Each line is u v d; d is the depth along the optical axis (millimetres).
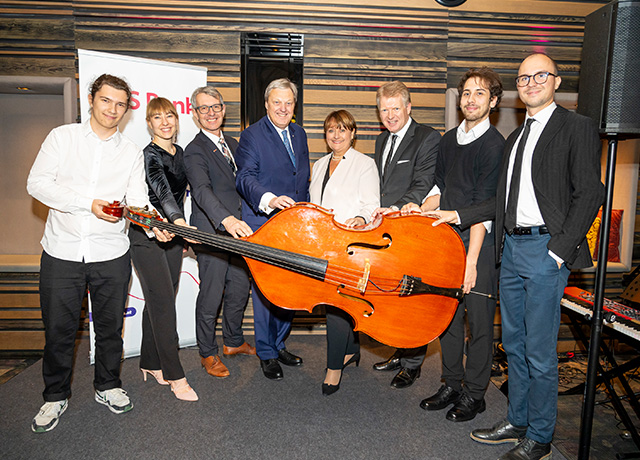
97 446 2104
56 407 2291
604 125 1722
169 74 3180
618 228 3834
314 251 1985
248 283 3109
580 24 3701
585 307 2500
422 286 1978
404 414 2436
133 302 3172
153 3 3463
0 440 2148
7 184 3773
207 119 2727
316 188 2740
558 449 2264
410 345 2086
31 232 3832
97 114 2133
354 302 2023
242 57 3557
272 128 2631
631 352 3686
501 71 3713
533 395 1979
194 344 3406
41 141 3775
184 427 2273
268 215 2736
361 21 3598
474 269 2203
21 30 3398
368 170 2588
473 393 2371
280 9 3539
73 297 2256
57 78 3406
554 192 1851
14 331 3453
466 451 2111
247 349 3238
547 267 1890
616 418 2623
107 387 2418
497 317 3660
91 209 2115
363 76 3648
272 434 2221
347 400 2582
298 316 3730
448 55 3678
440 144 2436
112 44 3471
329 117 2643
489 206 2139
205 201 2490
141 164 2396
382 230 1986
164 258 2463
